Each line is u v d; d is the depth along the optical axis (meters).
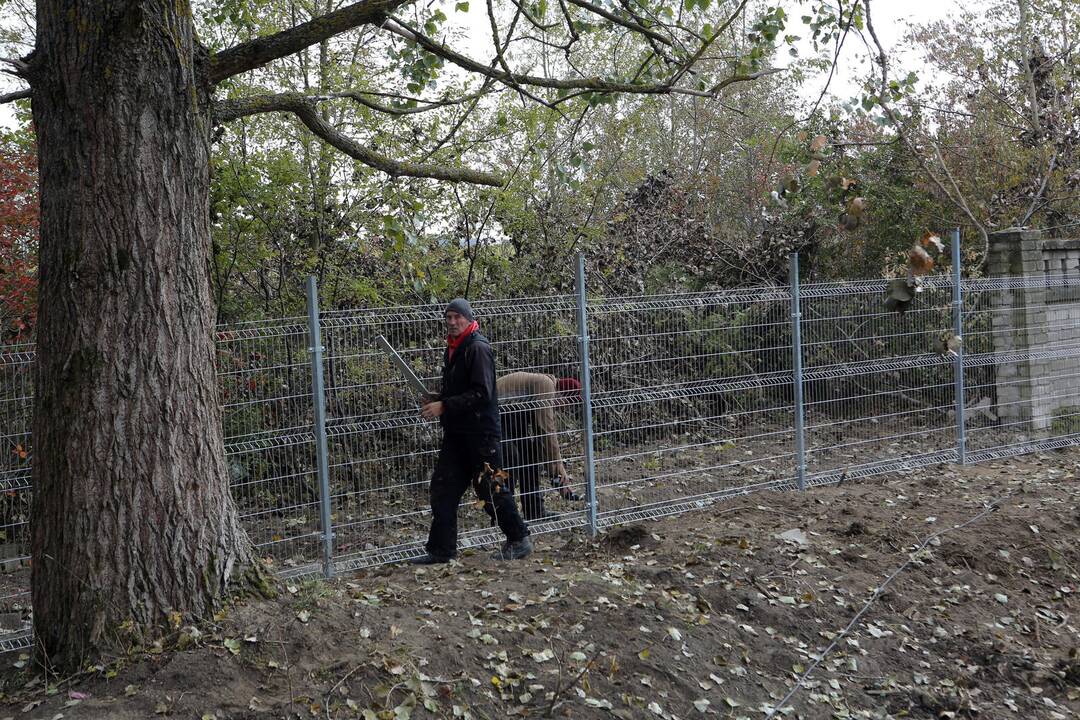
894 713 5.09
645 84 7.41
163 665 4.51
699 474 8.26
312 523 6.46
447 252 10.97
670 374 7.93
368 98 10.29
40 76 4.71
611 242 12.79
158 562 4.80
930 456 9.66
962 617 6.20
